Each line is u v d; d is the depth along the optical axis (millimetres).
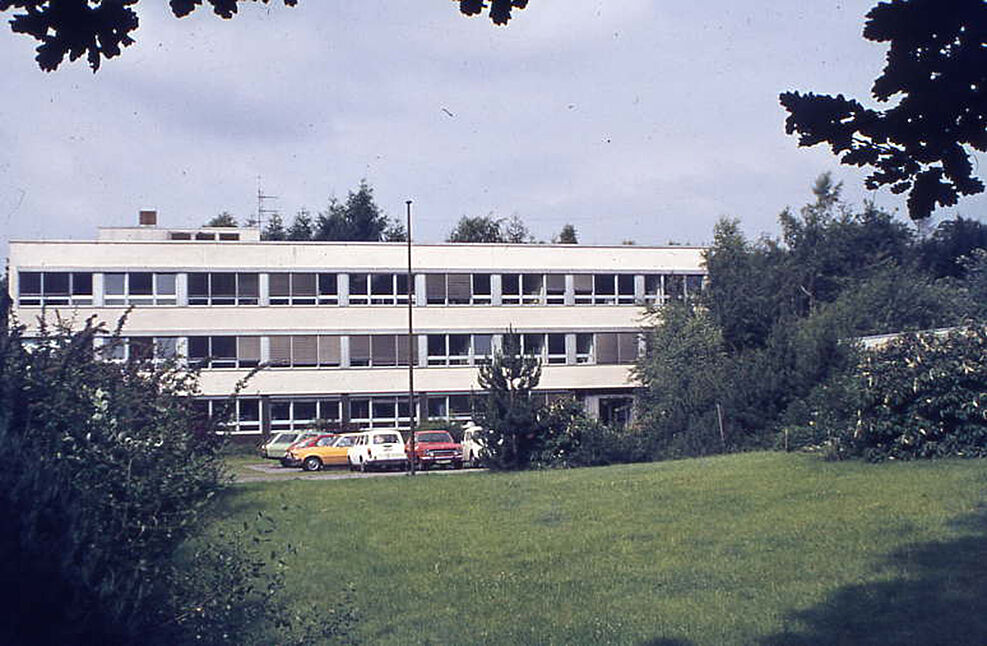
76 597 4945
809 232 64938
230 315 55688
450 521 17906
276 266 56375
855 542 13672
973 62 4852
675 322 53125
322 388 56781
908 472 19188
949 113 5012
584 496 20047
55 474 5121
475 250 59531
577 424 32031
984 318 24516
